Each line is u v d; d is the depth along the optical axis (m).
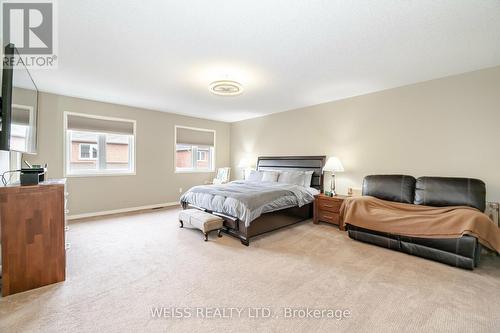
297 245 2.95
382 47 2.33
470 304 1.73
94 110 4.36
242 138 6.40
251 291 1.89
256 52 2.44
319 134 4.59
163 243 2.98
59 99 3.98
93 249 2.76
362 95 3.96
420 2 1.66
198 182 6.09
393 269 2.29
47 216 1.97
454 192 2.75
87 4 1.68
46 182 2.20
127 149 4.93
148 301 1.75
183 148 5.97
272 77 3.15
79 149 4.35
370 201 3.11
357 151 4.03
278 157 5.33
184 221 3.49
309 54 2.48
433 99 3.22
